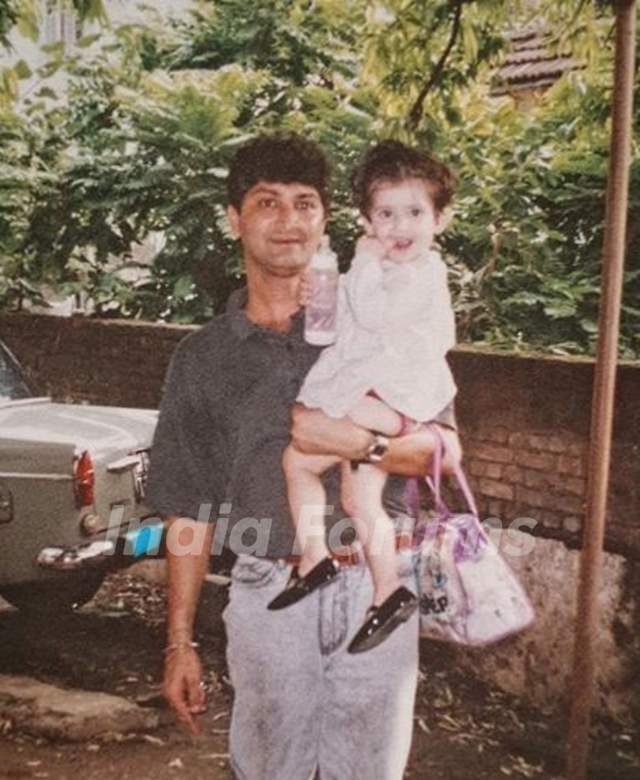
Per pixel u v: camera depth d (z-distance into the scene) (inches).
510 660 188.5
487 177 271.0
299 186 91.2
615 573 172.1
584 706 114.6
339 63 351.6
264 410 91.4
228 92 320.2
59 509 205.5
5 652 217.3
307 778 94.0
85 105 330.0
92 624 233.3
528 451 187.9
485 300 261.4
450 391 95.3
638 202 252.5
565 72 243.8
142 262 356.2
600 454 111.3
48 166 335.0
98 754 171.6
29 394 248.4
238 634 93.1
